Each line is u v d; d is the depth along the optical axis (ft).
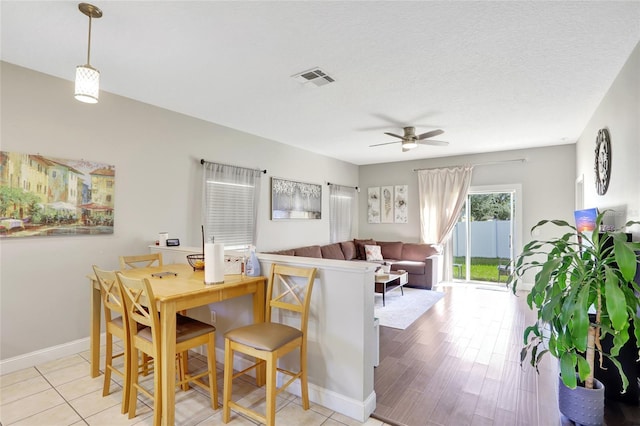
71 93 10.41
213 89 10.97
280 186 18.44
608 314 6.01
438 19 7.04
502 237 20.90
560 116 13.56
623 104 9.13
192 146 13.89
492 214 21.17
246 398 7.91
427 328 12.98
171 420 6.43
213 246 7.56
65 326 10.30
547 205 19.21
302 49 8.32
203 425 6.90
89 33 6.86
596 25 7.23
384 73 9.66
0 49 8.49
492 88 10.73
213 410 7.42
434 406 7.68
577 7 6.63
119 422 6.99
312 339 7.82
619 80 9.48
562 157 18.83
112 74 9.85
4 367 9.09
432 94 11.26
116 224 11.46
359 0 6.42
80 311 10.62
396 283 19.67
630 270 5.65
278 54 8.59
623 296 5.67
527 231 19.77
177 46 8.22
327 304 7.59
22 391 8.18
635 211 8.26
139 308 6.72
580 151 16.65
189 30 7.51
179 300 6.61
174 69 9.48
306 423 7.00
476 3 6.52
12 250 9.31
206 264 7.60
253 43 8.05
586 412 6.68
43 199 9.78
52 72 9.82
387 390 8.36
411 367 9.64
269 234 17.81
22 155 9.39
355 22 7.16
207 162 14.24
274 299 7.97
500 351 10.80
